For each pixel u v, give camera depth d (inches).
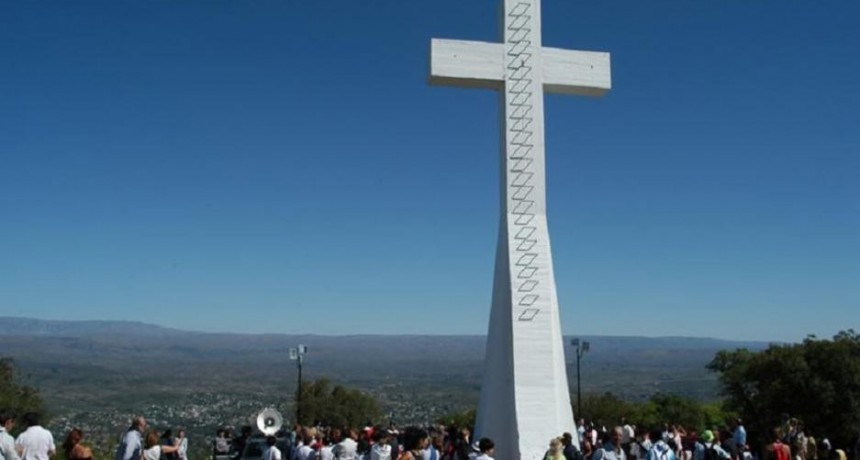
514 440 844.6
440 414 4970.5
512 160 882.8
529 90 892.6
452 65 881.5
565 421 867.4
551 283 876.6
